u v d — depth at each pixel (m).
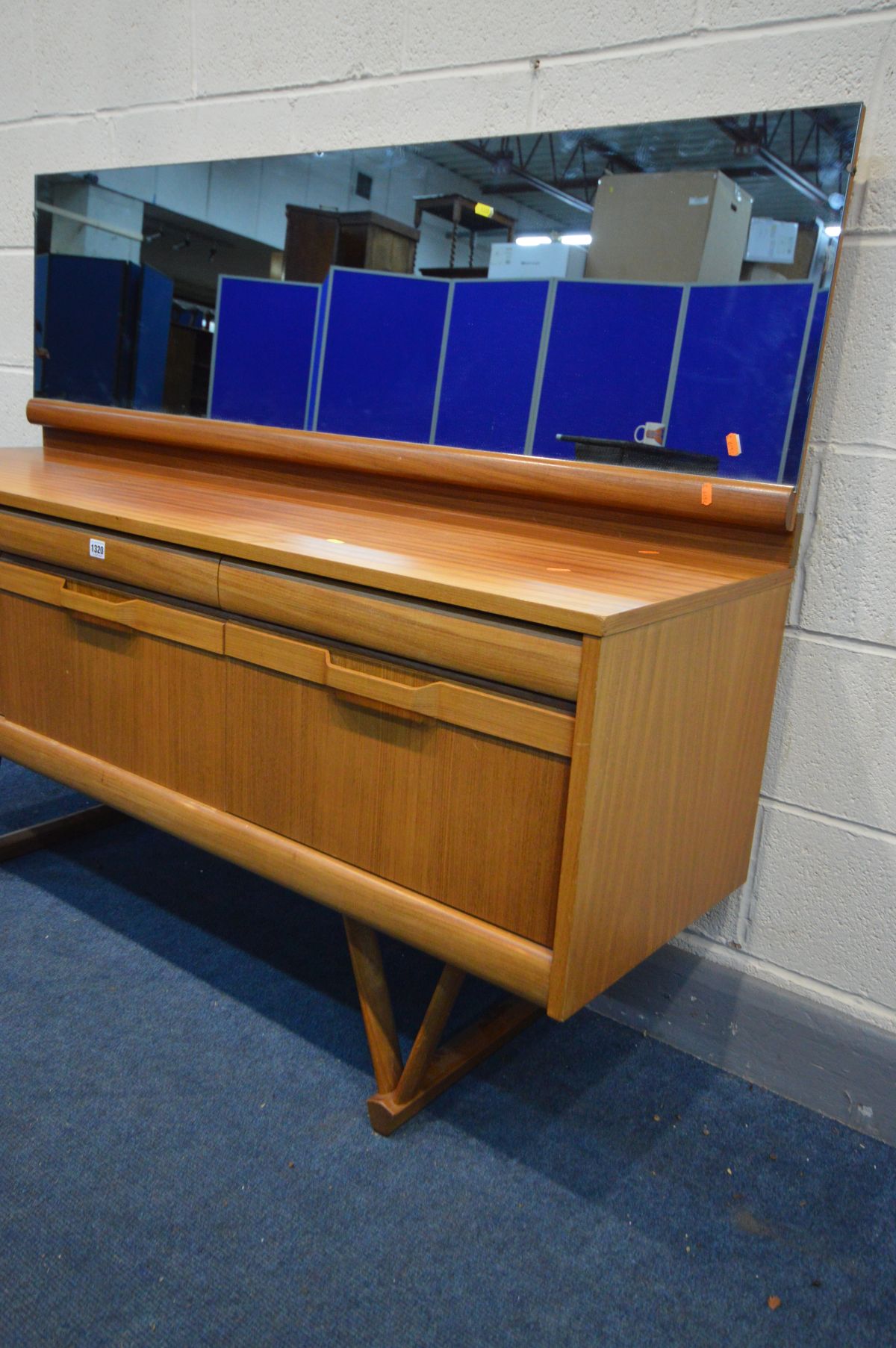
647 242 1.27
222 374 1.68
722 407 1.23
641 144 1.27
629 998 1.46
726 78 1.22
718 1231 1.08
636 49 1.28
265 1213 1.05
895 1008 1.28
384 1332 0.93
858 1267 1.05
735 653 1.12
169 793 1.26
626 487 1.29
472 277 1.42
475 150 1.41
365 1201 1.08
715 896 1.25
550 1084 1.31
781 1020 1.34
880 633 1.22
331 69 1.56
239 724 1.17
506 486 1.38
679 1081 1.34
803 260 1.17
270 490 1.60
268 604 1.10
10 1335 0.90
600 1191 1.13
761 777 1.30
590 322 1.32
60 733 1.39
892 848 1.25
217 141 1.72
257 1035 1.33
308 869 1.13
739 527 1.23
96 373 1.87
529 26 1.36
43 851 1.78
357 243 1.53
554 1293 0.99
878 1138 1.27
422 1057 1.18
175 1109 1.19
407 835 1.04
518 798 0.95
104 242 1.85
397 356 1.49
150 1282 0.96
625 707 0.92
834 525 1.23
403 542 1.17
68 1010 1.35
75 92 1.89
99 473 1.65
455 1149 1.17
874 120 1.14
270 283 1.62
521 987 0.97
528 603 0.89
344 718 1.07
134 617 1.23
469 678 0.96
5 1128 1.14
